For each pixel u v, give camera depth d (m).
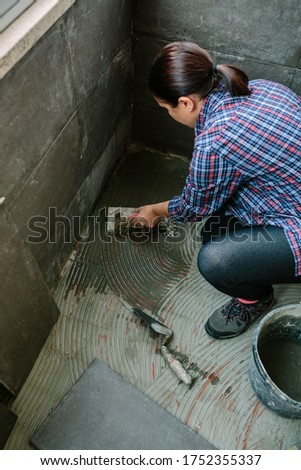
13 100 1.13
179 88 1.14
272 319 1.52
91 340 1.70
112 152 2.10
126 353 1.67
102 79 1.69
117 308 1.78
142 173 2.23
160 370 1.64
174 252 1.95
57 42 1.26
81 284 1.83
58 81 1.34
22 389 1.58
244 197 1.36
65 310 1.76
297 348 1.69
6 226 1.15
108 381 1.57
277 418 1.55
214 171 1.20
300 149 1.17
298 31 1.60
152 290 1.83
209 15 1.67
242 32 1.68
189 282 1.86
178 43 1.14
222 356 1.67
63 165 1.57
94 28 1.47
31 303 1.44
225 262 1.39
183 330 1.73
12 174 1.24
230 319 1.69
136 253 1.94
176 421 1.51
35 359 1.63
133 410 1.52
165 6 1.69
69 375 1.62
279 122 1.15
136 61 1.93
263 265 1.36
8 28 1.07
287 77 1.79
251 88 1.23
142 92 2.05
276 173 1.21
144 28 1.80
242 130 1.14
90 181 1.92
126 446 1.45
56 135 1.44
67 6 1.22
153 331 1.72
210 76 1.16
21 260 1.28
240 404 1.57
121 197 2.13
